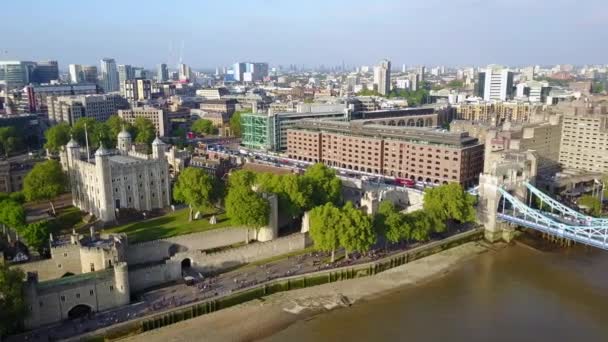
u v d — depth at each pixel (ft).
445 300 500.33
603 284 540.52
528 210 630.74
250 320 458.50
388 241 615.57
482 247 648.38
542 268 582.76
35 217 644.69
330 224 540.52
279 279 515.50
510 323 456.04
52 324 428.56
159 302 467.52
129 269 512.22
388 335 434.71
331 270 537.65
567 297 508.94
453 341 425.28
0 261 457.27
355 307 484.74
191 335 431.84
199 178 638.12
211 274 536.01
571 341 426.51
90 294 447.01
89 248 481.46
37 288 422.41
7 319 383.04
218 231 584.81
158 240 547.90
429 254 618.03
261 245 572.51
